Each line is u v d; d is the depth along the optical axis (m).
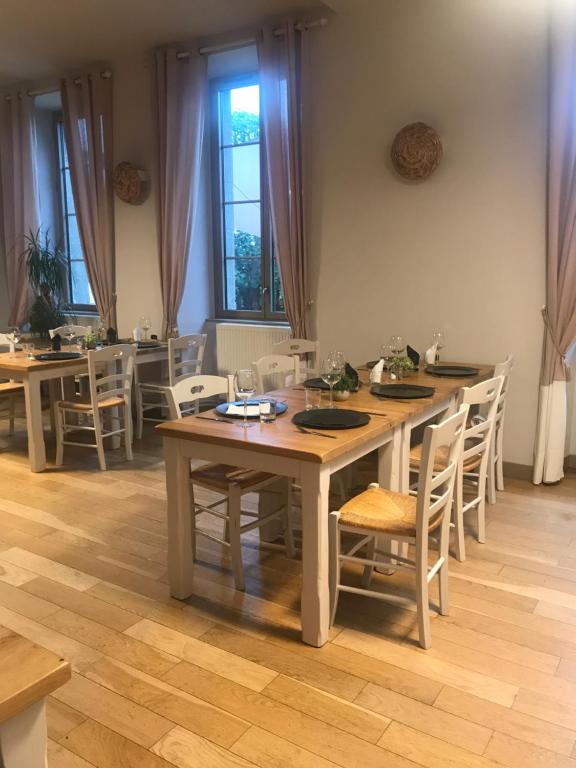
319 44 4.61
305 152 4.73
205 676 2.22
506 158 4.07
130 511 3.71
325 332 4.96
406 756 1.85
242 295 5.98
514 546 3.22
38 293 6.76
